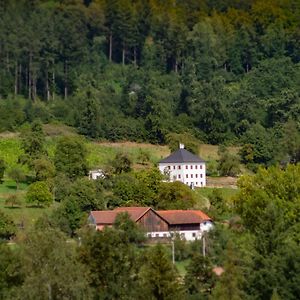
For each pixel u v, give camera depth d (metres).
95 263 191.88
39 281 177.12
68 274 178.75
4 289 190.88
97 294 189.25
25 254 182.50
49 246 182.12
